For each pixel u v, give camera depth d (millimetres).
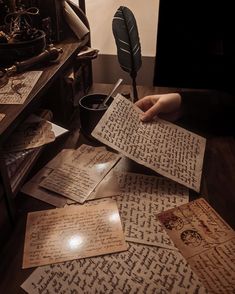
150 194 411
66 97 564
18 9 554
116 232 356
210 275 312
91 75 729
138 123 473
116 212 382
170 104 537
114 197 405
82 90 668
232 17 543
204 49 576
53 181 430
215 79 603
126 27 583
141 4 746
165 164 433
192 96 570
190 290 299
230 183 436
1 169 337
